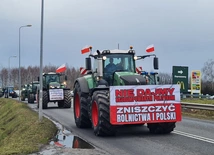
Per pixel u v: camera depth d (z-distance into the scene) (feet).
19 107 84.38
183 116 58.18
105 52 39.60
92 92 38.68
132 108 34.37
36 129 40.91
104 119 34.50
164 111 35.04
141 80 36.27
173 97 35.29
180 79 92.12
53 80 90.58
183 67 92.07
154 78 47.98
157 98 34.96
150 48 45.11
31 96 110.42
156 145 30.58
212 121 49.83
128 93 34.40
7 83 278.26
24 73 276.82
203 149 28.32
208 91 156.46
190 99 89.04
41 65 49.73
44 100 82.23
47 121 48.08
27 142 33.40
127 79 36.22
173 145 30.37
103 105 34.68
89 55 41.27
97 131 35.73
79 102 43.27
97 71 38.96
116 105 34.12
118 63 39.91
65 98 84.48
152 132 38.01
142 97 34.68
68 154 27.35
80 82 41.96
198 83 96.94
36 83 112.57
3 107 115.14
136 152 27.99
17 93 185.98
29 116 59.93
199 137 34.45
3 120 81.51
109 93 34.24
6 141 44.75
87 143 32.50
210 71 174.09
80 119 42.47
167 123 36.04
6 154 27.76
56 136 37.04
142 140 33.32
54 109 80.74
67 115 63.16
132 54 40.70
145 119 34.63
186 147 29.30
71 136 36.96
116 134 37.42
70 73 205.77
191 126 43.57
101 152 28.02
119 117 34.12
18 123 57.16
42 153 27.94
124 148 29.73
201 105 59.67
